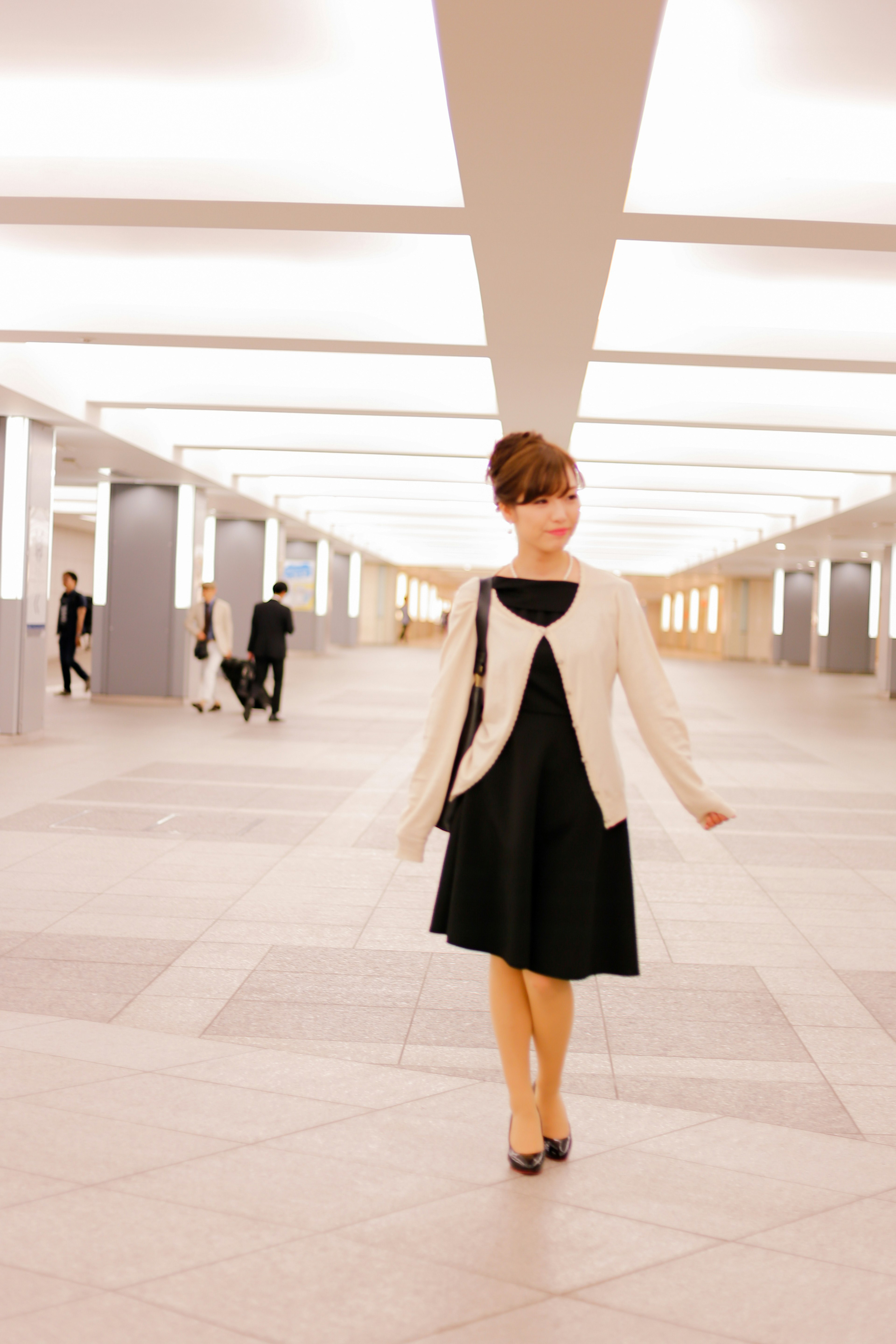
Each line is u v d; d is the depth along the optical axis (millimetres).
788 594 39344
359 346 9258
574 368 9906
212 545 25328
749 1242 2648
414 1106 3398
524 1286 2439
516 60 4520
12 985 4527
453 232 6559
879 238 6395
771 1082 3764
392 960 4996
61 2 4973
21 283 9008
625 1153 3135
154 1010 4277
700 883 6738
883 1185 2980
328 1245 2580
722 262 8133
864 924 5887
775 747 14172
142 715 16094
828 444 14906
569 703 2812
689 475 18250
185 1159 2996
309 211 6254
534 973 2883
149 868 6652
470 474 18156
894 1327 2332
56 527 31656
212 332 9055
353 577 41094
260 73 5617
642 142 6152
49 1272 2443
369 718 16266
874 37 5094
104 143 6168
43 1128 3162
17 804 8656
